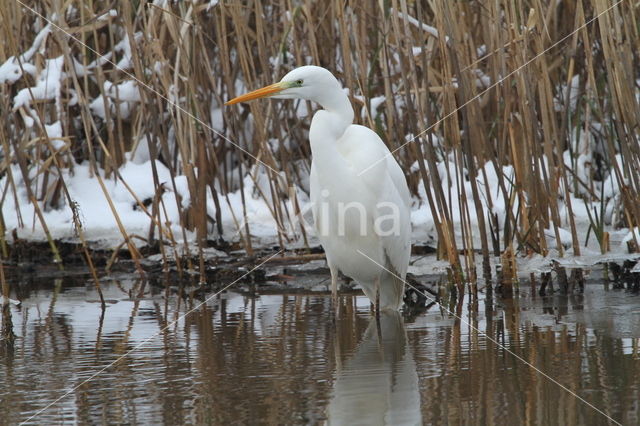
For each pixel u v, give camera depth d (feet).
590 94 41.50
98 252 39.65
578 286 32.65
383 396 19.25
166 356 23.50
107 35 43.39
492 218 34.45
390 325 27.30
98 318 28.91
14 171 41.29
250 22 42.91
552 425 16.92
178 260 35.09
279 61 38.32
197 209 36.50
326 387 20.13
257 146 42.86
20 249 39.17
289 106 43.45
